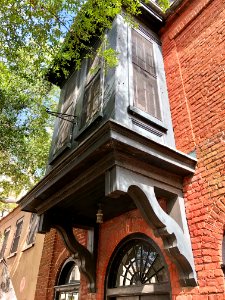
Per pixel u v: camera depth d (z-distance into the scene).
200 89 4.69
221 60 4.50
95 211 5.12
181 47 5.55
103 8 4.57
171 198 4.11
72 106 5.98
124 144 3.34
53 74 7.39
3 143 8.00
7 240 12.62
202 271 3.43
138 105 4.52
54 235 7.45
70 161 3.91
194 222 3.81
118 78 4.46
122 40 5.14
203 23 5.23
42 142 8.93
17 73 7.01
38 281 7.32
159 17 6.17
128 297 4.48
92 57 5.25
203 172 4.00
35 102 8.27
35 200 4.96
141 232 4.53
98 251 5.32
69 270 6.65
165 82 5.47
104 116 4.31
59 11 4.47
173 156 3.90
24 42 4.76
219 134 4.02
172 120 5.00
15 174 8.76
